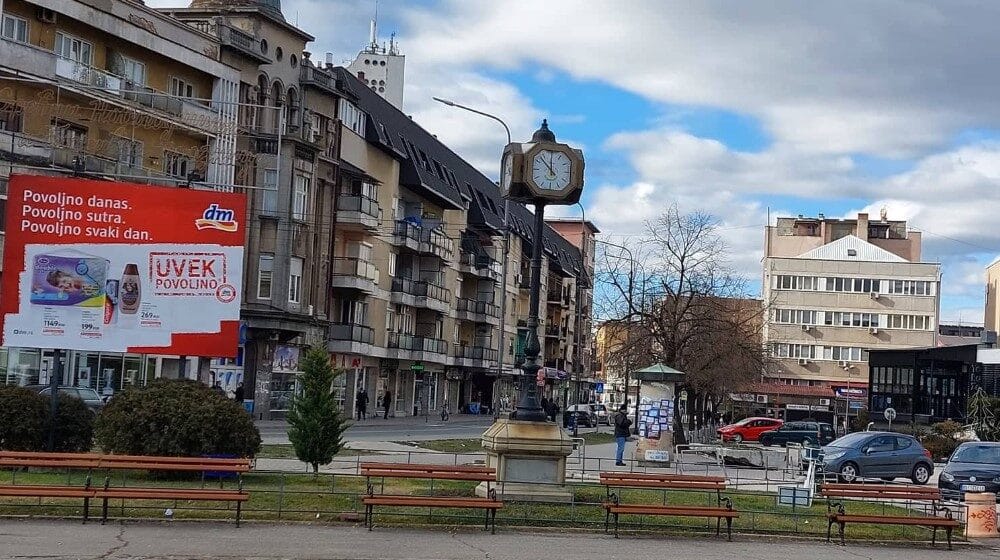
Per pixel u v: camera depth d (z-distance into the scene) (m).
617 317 55.34
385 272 70.00
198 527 16.98
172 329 24.06
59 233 23.42
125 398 21.47
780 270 112.81
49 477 20.84
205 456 21.25
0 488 16.44
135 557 14.20
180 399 21.45
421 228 74.06
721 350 55.25
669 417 36.78
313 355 23.33
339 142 61.72
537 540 17.48
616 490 23.81
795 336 111.81
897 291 111.00
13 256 23.17
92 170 42.06
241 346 52.31
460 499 18.00
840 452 33.56
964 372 77.12
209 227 24.44
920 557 18.38
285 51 56.62
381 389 70.50
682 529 19.31
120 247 23.78
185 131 48.03
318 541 16.20
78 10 42.12
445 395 84.00
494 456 20.66
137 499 18.45
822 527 20.81
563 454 20.47
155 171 45.31
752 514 21.36
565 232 144.25
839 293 111.75
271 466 25.97
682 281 54.25
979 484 29.58
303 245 56.59
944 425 61.44
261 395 53.81
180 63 48.19
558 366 117.38
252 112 53.75
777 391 100.00
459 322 86.56
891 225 125.12
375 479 23.27
